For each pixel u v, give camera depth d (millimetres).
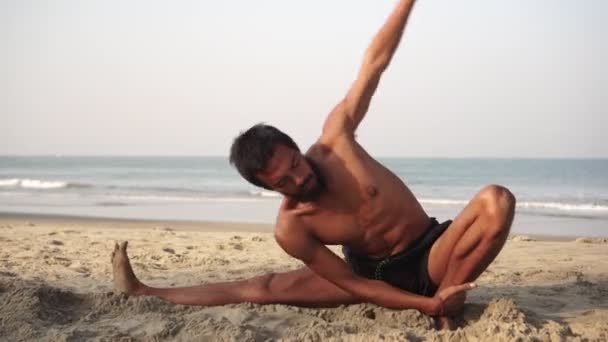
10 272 5422
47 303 3918
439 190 25797
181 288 4070
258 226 11781
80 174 43406
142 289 4047
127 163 70812
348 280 3547
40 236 8852
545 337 3158
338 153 3488
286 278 3996
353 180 3449
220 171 48375
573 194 23156
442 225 3582
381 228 3500
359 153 3529
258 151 3145
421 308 3480
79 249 7410
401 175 41312
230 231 11000
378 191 3473
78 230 10055
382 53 3500
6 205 17562
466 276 3428
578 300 4336
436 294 3529
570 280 5234
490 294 4562
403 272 3594
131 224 12133
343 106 3594
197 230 11125
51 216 13836
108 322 3637
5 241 8109
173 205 17797
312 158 3482
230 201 19453
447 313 3510
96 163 71438
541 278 5387
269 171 3162
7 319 3639
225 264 6277
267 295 3941
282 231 3480
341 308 3863
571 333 3348
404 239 3541
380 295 3516
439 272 3486
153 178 38031
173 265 6223
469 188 27047
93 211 15656
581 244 8328
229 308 3848
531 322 3467
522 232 11477
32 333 3414
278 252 7332
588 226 12406
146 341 3301
